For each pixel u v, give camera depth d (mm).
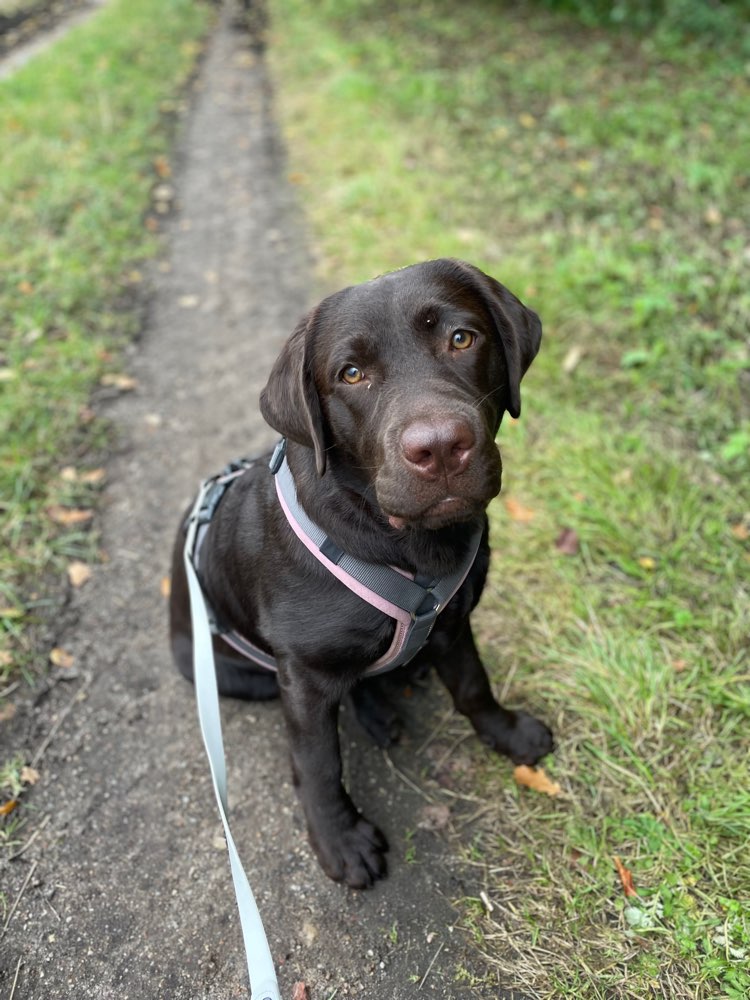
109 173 1791
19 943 562
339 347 489
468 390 483
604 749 652
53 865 607
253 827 631
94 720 711
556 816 613
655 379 1032
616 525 828
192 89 2633
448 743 683
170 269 1511
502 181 1604
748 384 1016
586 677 699
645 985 512
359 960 546
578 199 1496
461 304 495
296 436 517
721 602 760
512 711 662
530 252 1328
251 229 1642
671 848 580
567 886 569
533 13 2895
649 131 1770
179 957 554
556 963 529
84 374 1139
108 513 939
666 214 1415
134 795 655
